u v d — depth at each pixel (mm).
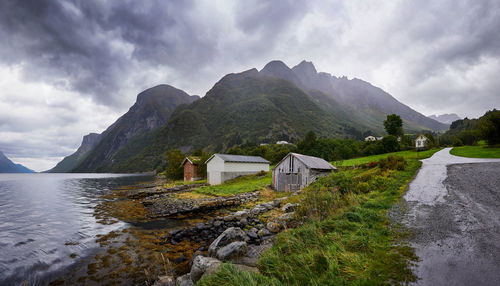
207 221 18609
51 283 9773
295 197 20953
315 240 8195
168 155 64125
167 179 73250
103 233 16656
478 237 7688
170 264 10984
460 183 17391
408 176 22516
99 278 9969
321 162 36000
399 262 6305
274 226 12922
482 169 23172
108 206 29156
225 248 8992
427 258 6453
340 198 14438
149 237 15438
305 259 6922
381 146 72375
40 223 20109
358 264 6328
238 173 48156
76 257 12281
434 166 28922
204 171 57031
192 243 13891
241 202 26422
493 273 5508
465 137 86562
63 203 32219
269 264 7164
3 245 14273
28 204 31516
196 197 30750
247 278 5836
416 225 9250
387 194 15469
